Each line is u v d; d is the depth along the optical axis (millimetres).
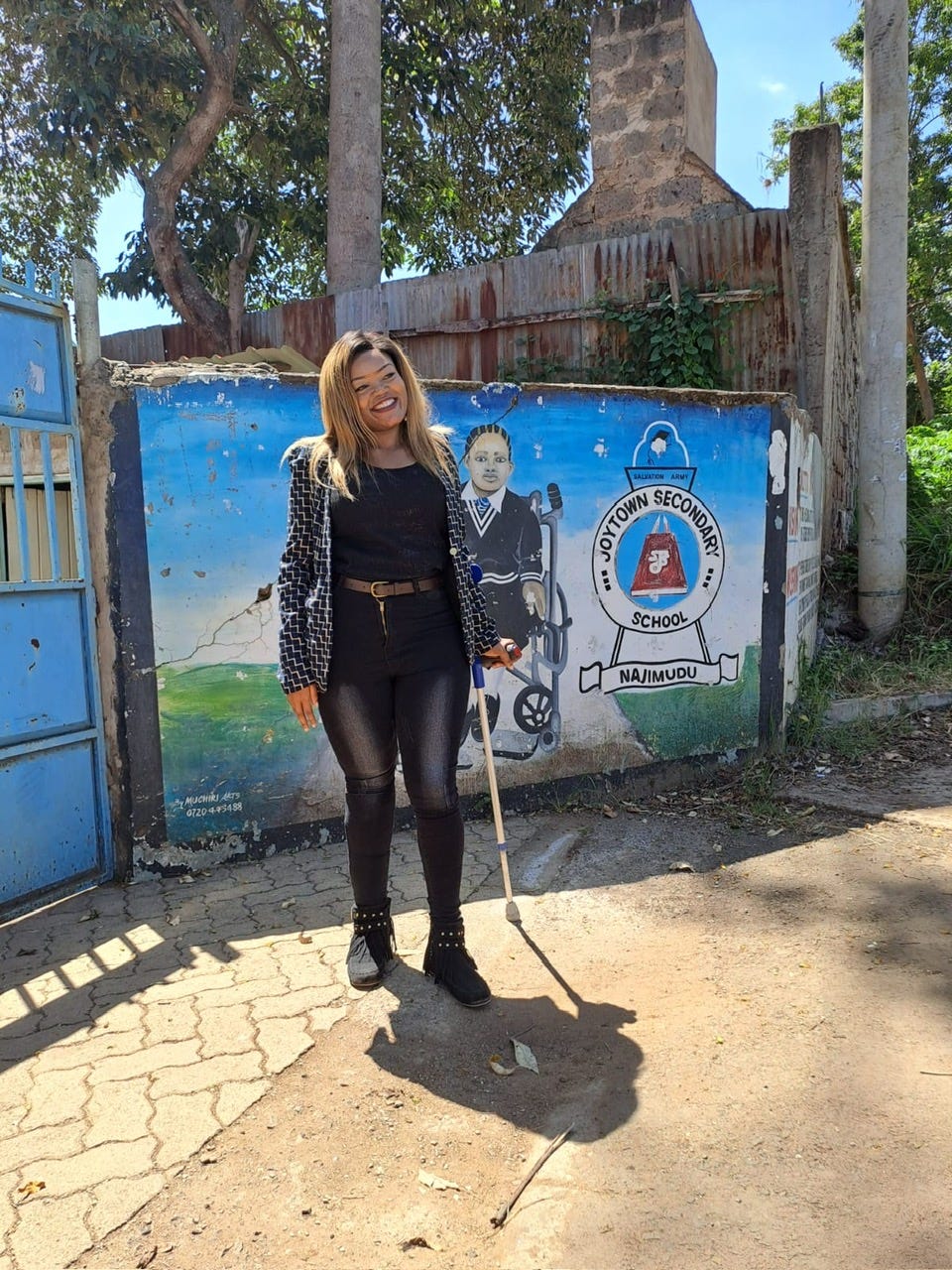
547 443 4102
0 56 11500
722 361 6699
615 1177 1948
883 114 6133
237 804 3773
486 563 4035
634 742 4457
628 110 7875
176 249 10141
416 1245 1803
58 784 3451
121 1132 2107
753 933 3025
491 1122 2150
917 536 7055
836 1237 1773
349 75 8312
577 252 7031
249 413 3660
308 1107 2195
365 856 2646
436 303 7602
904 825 3916
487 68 12984
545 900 3346
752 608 4684
